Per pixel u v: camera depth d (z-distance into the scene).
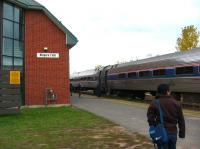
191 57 28.17
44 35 28.95
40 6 28.28
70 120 19.59
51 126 17.42
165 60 32.06
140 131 15.74
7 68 26.56
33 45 28.56
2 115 22.30
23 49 28.11
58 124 18.09
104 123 18.23
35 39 28.64
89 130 16.03
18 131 16.05
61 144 12.97
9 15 26.80
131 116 21.56
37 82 28.69
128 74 40.59
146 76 35.84
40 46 28.81
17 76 22.95
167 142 7.99
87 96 49.22
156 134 7.99
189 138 13.84
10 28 26.91
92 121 19.05
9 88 22.66
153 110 8.13
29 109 26.58
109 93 48.06
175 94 31.42
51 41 29.20
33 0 29.55
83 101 36.28
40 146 12.67
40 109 26.50
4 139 14.09
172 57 31.00
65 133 15.30
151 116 8.12
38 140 13.78
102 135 14.66
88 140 13.62
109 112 24.06
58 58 29.42
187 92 28.95
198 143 12.85
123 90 44.22
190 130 15.87
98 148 12.16
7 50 26.61
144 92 39.25
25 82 28.14
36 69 28.66
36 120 19.81
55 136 14.62
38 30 28.75
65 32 29.58
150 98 38.91
